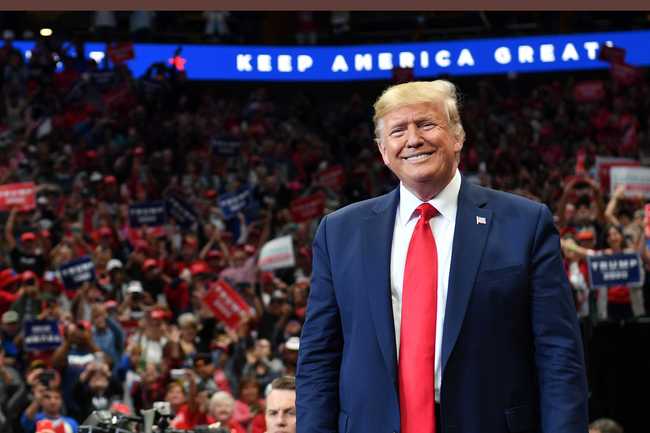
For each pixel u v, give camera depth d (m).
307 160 28.58
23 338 13.12
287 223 21.78
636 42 31.59
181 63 32.28
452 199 3.73
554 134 29.62
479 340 3.57
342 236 3.82
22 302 14.53
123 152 25.55
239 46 32.81
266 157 27.84
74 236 17.80
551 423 3.55
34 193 17.45
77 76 28.97
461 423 3.54
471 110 30.30
